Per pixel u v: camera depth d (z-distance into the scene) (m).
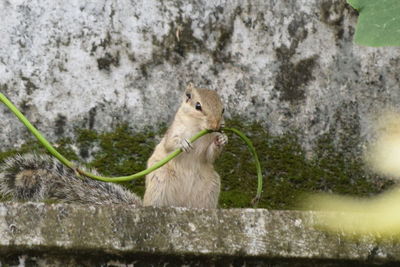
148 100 9.96
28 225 6.23
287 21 10.30
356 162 10.10
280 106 10.14
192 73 10.08
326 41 10.33
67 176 9.53
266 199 9.89
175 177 8.98
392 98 10.27
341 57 10.31
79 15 10.00
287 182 9.97
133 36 10.05
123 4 10.07
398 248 6.61
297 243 6.53
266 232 6.52
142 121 9.91
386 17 5.62
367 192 10.02
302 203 9.92
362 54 10.34
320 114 10.17
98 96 9.90
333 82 10.26
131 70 9.99
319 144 10.12
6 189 9.33
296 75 10.23
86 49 9.96
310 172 10.02
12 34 9.86
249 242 6.48
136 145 9.84
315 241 6.55
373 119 10.21
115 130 9.85
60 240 6.23
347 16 10.38
